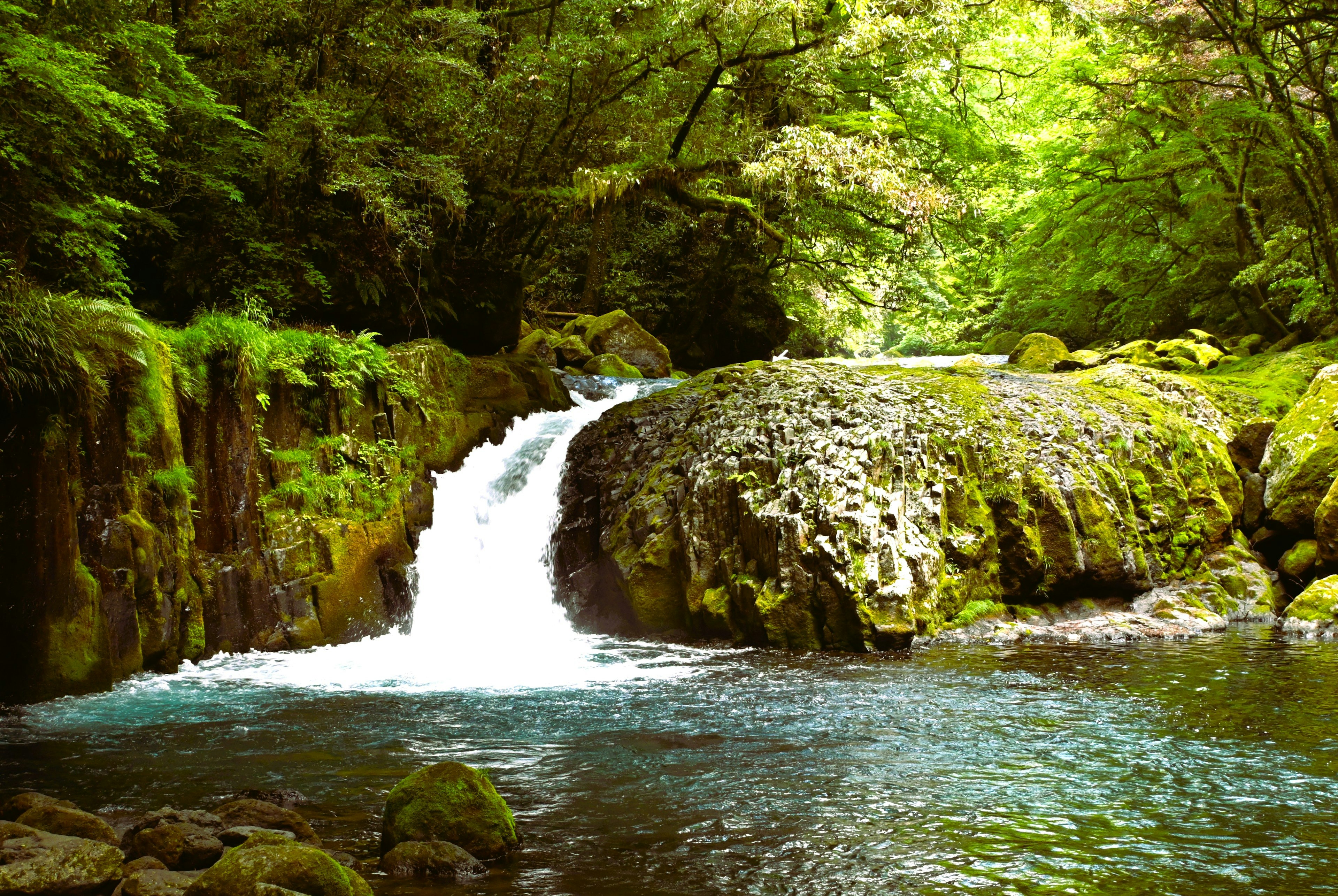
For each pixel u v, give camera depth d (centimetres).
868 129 2175
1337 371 1400
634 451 1399
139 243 1319
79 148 1088
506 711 782
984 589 1191
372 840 474
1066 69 2308
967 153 2528
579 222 2542
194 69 1377
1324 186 1869
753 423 1302
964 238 2673
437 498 1331
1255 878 426
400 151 1518
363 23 1458
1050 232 2547
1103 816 510
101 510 902
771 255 2952
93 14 1066
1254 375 1678
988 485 1244
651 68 1764
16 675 809
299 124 1339
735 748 660
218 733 709
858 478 1148
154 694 855
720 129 1898
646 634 1225
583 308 2747
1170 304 2523
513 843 464
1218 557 1321
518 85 1641
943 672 931
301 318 1413
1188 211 2348
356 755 644
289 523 1139
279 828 475
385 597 1213
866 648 1056
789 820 507
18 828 418
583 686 887
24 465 826
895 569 1091
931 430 1270
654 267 3081
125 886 368
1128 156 2358
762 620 1105
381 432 1293
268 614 1096
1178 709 761
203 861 418
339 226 1471
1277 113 1852
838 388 1355
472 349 1722
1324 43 1900
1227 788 558
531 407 1577
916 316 3384
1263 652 1006
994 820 505
